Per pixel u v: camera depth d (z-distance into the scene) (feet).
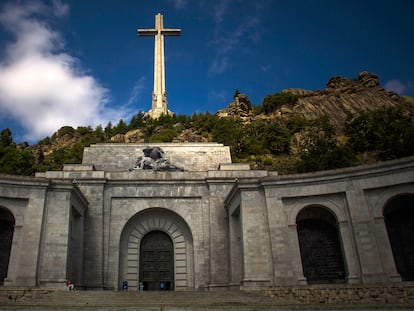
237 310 56.75
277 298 80.28
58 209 94.12
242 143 242.17
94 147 133.08
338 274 99.30
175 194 116.47
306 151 217.77
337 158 183.93
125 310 55.77
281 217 95.55
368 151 221.46
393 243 97.76
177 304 70.79
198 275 109.50
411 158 87.30
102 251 107.55
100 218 110.32
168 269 114.11
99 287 103.30
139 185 116.26
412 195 88.99
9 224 100.32
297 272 91.09
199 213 115.75
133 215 113.70
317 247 102.99
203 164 134.21
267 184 98.32
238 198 101.24
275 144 239.30
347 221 91.97
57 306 58.23
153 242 116.47
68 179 102.27
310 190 95.81
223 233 112.16
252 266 92.73
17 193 91.45
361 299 75.87
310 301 78.64
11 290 75.15
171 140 257.14
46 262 89.51
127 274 111.04
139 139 278.87
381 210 89.30
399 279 83.92
